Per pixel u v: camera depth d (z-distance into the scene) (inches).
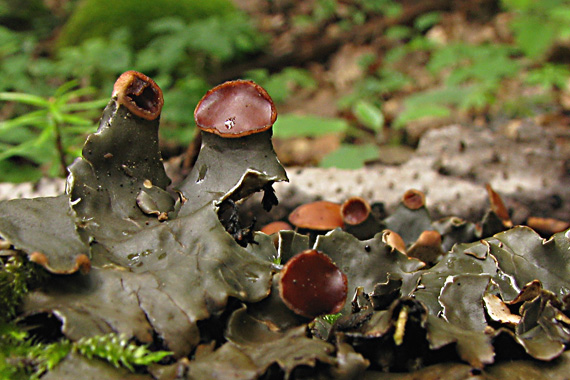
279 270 3.0
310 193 4.5
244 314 2.8
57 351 2.7
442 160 4.7
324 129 7.5
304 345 2.7
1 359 2.7
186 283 2.8
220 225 3.0
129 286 2.8
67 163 5.8
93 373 2.6
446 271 3.1
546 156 4.6
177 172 4.5
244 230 3.1
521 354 2.9
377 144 9.0
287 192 4.5
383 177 4.6
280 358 2.7
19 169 7.4
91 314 2.7
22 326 2.8
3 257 2.9
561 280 3.0
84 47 10.9
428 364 2.8
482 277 3.0
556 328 2.9
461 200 4.5
